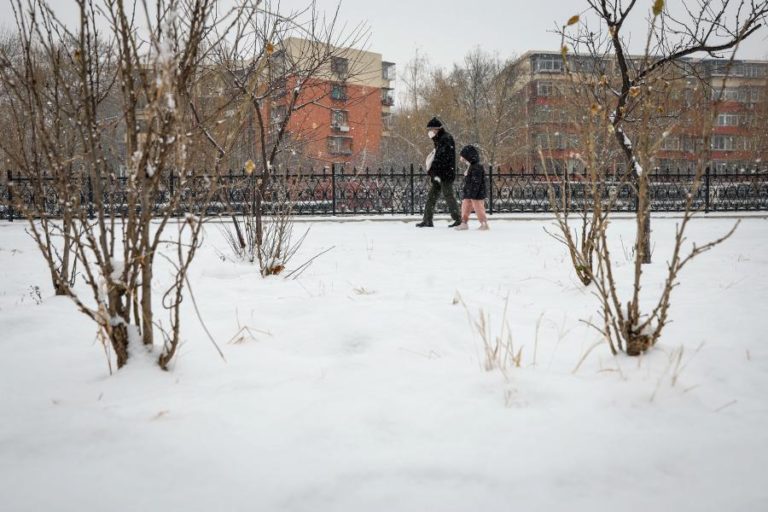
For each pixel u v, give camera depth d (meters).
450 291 3.80
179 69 2.07
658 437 1.49
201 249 6.14
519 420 1.62
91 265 5.27
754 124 32.03
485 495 1.22
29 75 2.28
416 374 2.05
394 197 13.52
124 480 1.30
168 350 2.12
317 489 1.25
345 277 4.49
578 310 3.18
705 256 5.52
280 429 1.58
